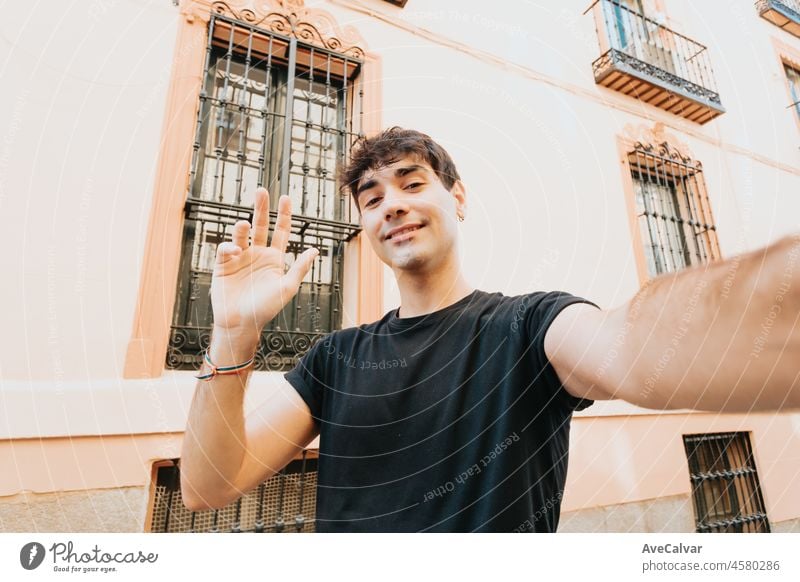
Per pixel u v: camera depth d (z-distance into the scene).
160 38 1.71
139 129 1.59
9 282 1.32
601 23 2.88
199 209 1.72
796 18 4.07
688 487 2.19
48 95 1.49
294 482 1.66
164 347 1.47
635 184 2.84
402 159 0.90
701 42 3.38
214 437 0.71
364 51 2.11
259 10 1.91
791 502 2.50
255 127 1.93
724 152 3.16
